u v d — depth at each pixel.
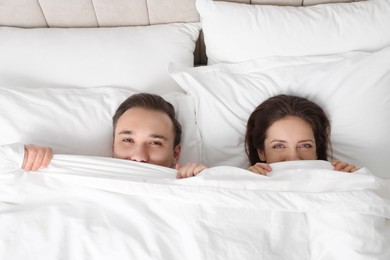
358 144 1.01
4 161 0.80
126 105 0.97
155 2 1.14
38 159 0.82
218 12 1.08
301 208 0.75
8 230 0.74
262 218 0.76
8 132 0.93
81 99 1.02
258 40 1.08
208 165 1.06
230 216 0.75
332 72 1.04
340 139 1.03
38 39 1.10
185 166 0.88
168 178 0.83
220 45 1.10
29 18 1.15
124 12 1.16
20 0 1.10
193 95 1.07
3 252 0.71
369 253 0.71
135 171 0.83
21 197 0.80
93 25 1.19
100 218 0.76
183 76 1.05
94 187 0.79
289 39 1.08
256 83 1.07
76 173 0.81
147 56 1.11
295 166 0.88
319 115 0.99
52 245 0.72
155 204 0.77
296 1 1.16
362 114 1.01
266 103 1.00
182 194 0.76
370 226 0.72
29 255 0.71
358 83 1.02
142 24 1.20
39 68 1.07
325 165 0.89
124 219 0.76
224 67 1.09
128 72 1.09
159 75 1.12
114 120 0.99
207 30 1.11
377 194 0.75
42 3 1.12
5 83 1.05
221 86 1.06
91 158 0.83
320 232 0.76
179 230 0.75
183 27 1.18
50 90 1.02
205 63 1.33
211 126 1.05
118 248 0.71
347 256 0.71
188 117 1.07
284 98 0.99
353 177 0.77
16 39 1.09
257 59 1.09
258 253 0.72
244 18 1.08
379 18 1.08
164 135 0.95
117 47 1.11
